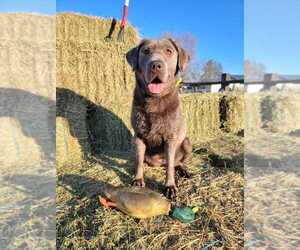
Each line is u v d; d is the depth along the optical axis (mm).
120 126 1538
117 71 1600
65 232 795
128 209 830
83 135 1371
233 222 814
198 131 1828
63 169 1199
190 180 1090
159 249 729
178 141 1063
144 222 822
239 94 2055
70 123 1327
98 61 1530
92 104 1502
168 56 1030
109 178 1096
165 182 1025
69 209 891
